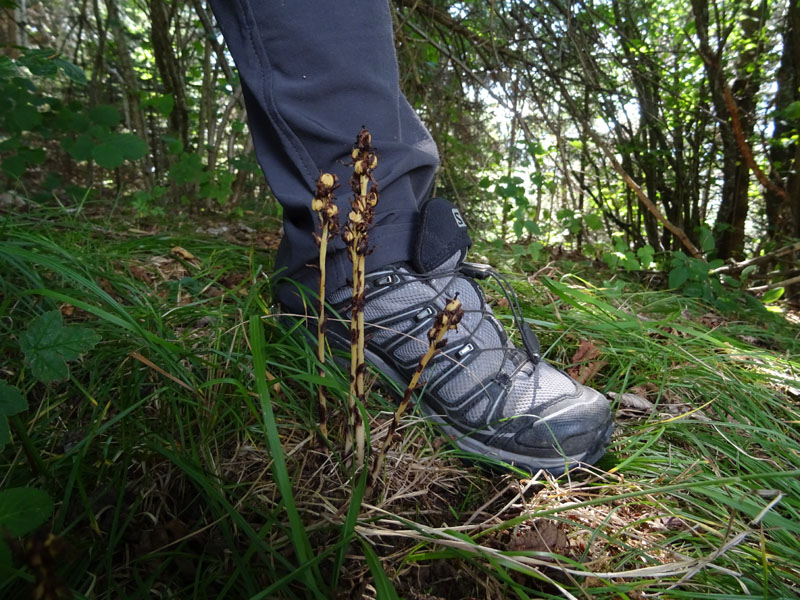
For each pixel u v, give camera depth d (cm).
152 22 371
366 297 94
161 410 82
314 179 91
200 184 290
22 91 188
